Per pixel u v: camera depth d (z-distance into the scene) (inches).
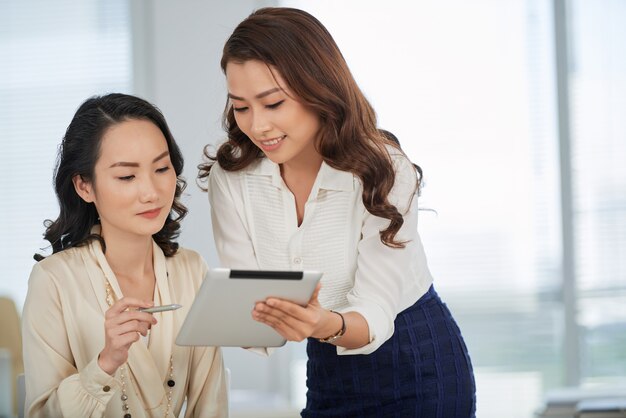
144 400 87.7
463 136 238.5
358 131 87.8
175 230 95.3
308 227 93.5
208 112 236.1
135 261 90.8
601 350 236.7
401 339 95.1
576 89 239.8
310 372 100.7
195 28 236.8
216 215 97.9
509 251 237.8
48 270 89.1
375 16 239.1
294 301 75.5
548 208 237.8
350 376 96.1
